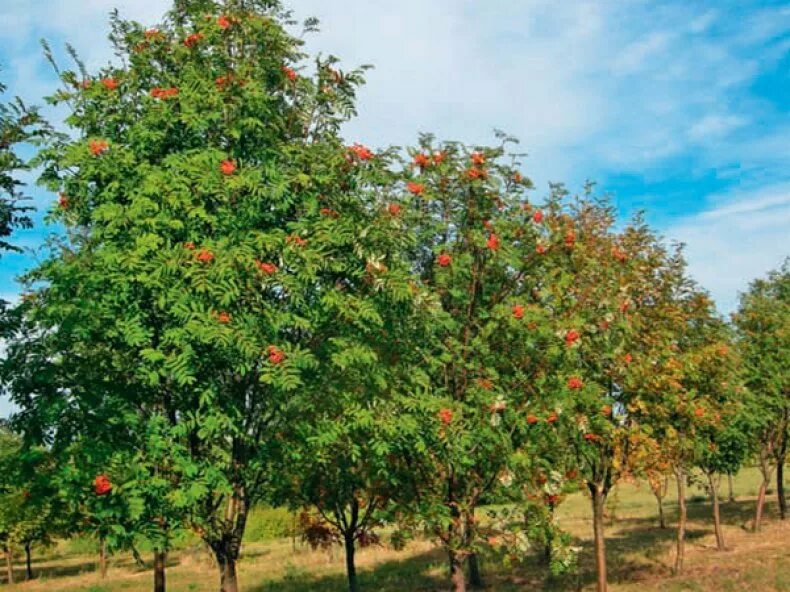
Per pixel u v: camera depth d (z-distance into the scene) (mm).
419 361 11547
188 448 9602
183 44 10812
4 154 13344
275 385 8781
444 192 12023
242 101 10000
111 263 9188
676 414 17062
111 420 9742
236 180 9375
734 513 31812
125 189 9734
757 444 25516
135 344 9133
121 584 25828
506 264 12227
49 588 26266
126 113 10555
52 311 10031
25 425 10578
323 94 11266
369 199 11070
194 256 8922
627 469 16266
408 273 11078
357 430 10719
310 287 10180
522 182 12242
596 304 14055
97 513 8695
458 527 11859
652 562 21188
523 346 12023
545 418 11508
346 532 15852
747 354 25141
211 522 9945
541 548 24844
